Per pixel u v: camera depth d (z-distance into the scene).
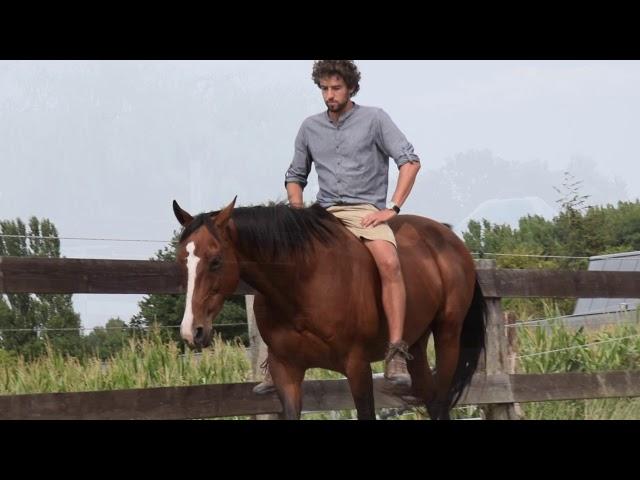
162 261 8.05
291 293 7.02
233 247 6.84
